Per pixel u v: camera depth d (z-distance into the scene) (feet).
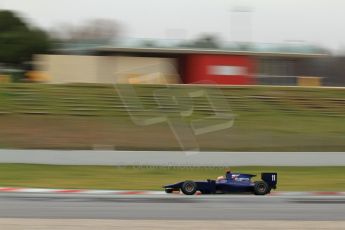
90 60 362.33
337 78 479.82
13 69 416.46
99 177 151.02
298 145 241.96
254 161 191.11
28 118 273.95
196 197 99.40
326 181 148.15
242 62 379.55
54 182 137.18
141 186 132.46
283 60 400.47
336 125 283.38
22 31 424.87
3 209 77.15
